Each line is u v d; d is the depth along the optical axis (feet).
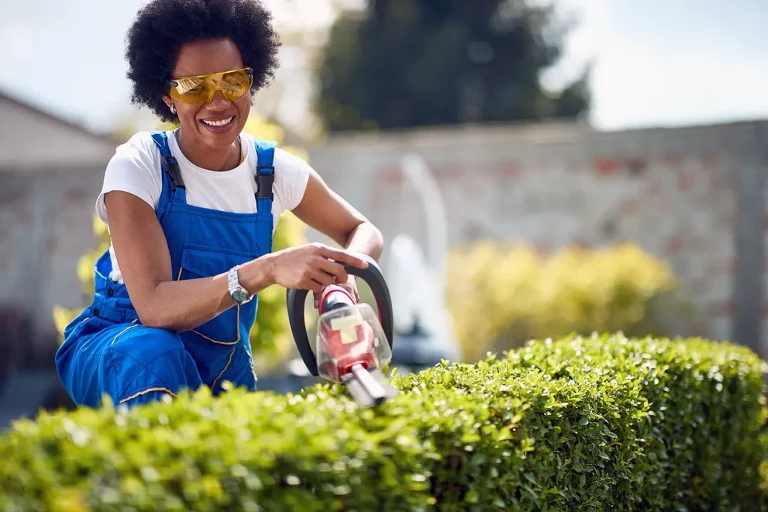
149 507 5.36
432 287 23.35
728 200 36.47
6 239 42.96
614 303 33.76
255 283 8.23
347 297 8.26
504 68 100.17
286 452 6.16
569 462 9.23
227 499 5.74
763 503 15.02
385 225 39.52
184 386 8.19
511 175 38.93
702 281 36.76
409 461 7.00
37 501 5.22
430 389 8.64
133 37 9.69
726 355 14.06
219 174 9.44
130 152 9.11
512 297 34.24
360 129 95.91
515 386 8.91
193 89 9.19
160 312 8.45
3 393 38.45
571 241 38.29
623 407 10.31
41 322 42.63
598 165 38.01
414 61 95.86
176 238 9.20
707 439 13.00
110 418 6.14
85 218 42.09
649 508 11.37
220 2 9.50
